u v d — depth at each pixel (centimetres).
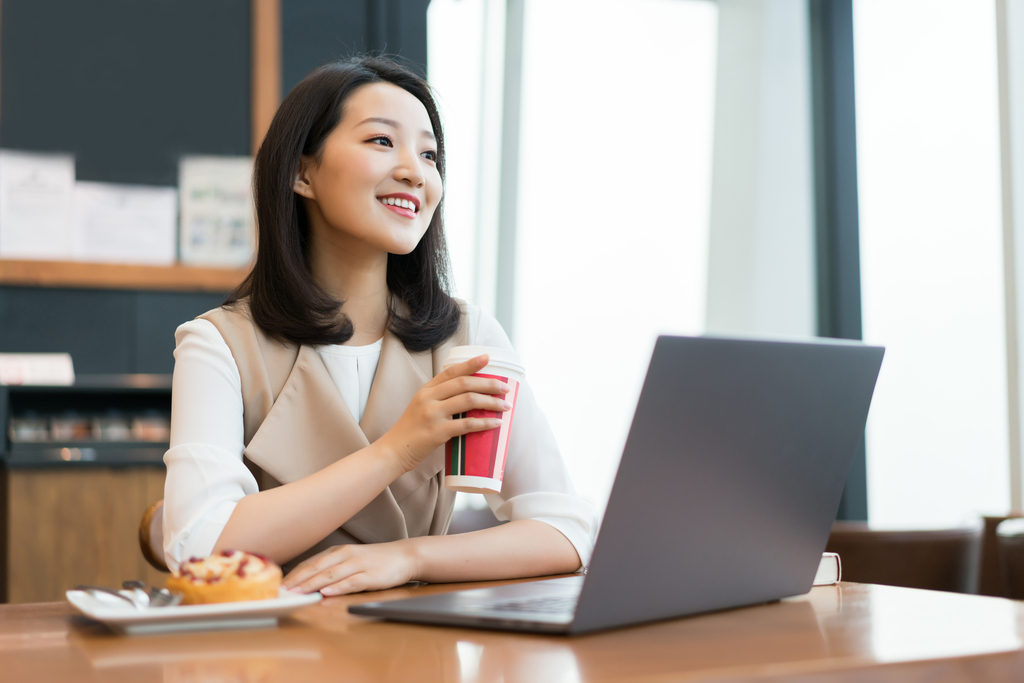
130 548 273
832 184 374
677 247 388
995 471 308
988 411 311
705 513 68
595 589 62
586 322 382
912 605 78
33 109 320
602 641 62
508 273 381
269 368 115
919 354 342
